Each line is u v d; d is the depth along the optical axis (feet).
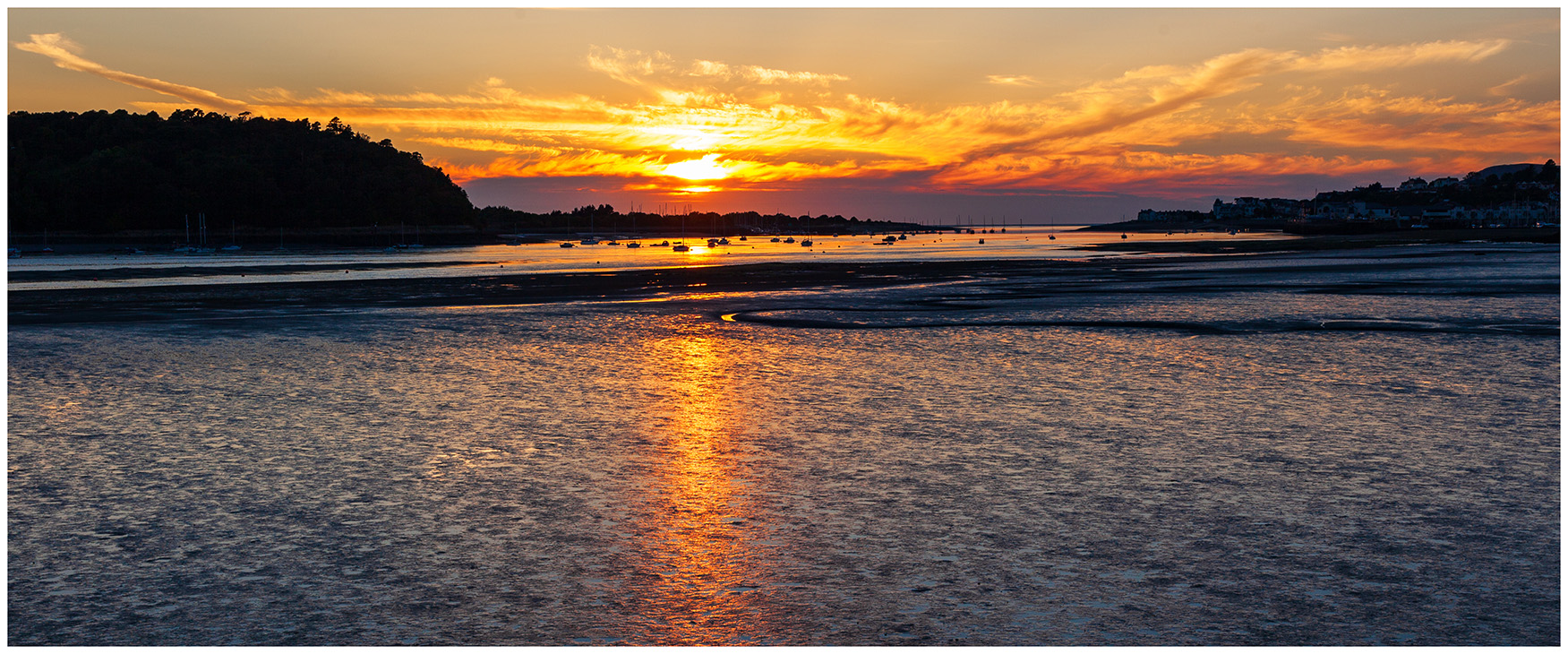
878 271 193.36
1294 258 230.48
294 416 39.45
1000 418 38.32
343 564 21.31
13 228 583.58
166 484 28.14
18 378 50.52
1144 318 82.64
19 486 27.94
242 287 148.66
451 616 18.51
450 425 37.42
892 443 33.78
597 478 28.76
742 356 59.88
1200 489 27.09
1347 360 55.21
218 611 18.76
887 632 17.71
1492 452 31.35
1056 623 18.07
